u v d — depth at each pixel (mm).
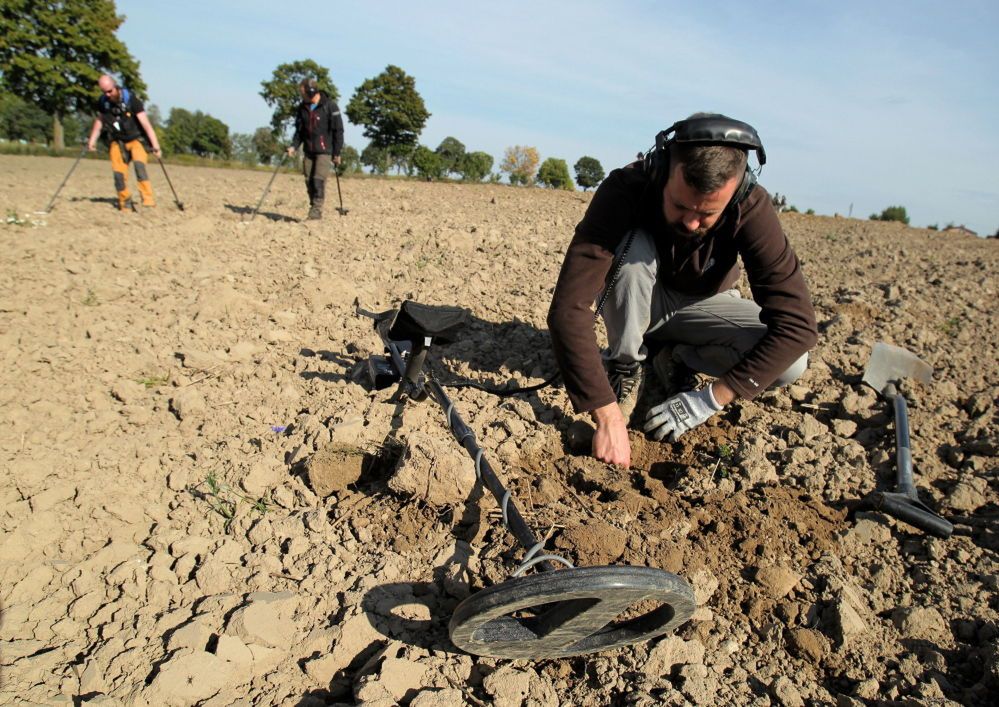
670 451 3555
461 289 5840
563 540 2740
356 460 3152
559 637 2184
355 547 2840
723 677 2395
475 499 2977
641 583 1901
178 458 3318
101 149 34906
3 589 2572
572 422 3629
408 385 3371
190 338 4633
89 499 2975
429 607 2605
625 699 2275
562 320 2881
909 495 3090
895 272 7996
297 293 5594
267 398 3889
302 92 9320
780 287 2965
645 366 4227
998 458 3543
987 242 15250
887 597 2723
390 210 11656
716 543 2891
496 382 4113
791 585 2721
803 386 4172
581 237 2900
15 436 3357
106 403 3750
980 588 2715
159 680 2207
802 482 3305
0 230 7535
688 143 2459
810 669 2453
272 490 3131
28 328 4605
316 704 2238
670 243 3090
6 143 34344
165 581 2643
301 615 2510
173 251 6914
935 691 2322
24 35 38375
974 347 4988
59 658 2309
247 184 17094
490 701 2266
